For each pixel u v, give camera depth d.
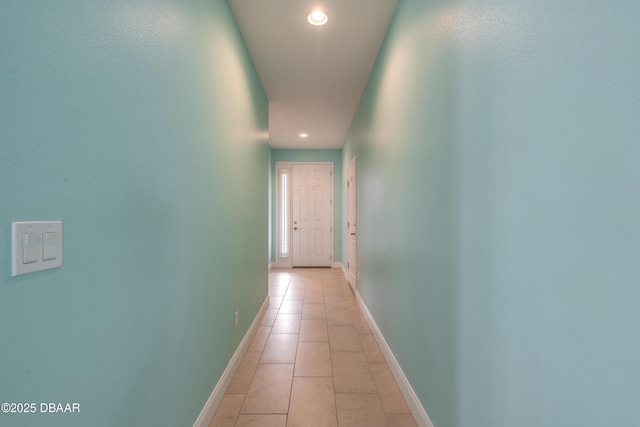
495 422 0.95
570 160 0.67
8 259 0.57
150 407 1.05
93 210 0.78
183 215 1.30
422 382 1.58
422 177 1.57
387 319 2.36
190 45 1.36
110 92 0.84
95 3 0.78
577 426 0.65
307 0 1.96
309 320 3.29
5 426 0.57
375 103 2.76
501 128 0.92
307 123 4.67
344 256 5.77
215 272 1.72
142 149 0.99
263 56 2.64
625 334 0.56
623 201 0.56
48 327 0.66
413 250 1.71
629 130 0.55
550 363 0.73
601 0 0.60
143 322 1.01
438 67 1.37
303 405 1.82
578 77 0.65
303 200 6.51
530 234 0.79
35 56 0.62
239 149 2.23
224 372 1.91
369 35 2.36
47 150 0.65
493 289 0.96
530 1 0.79
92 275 0.78
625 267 0.56
